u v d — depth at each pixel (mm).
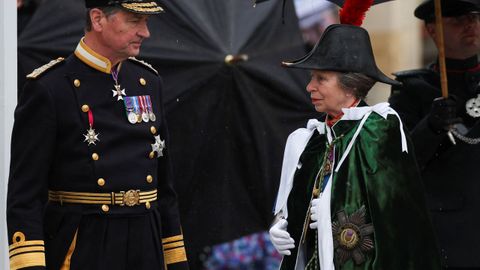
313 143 17516
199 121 21969
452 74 19500
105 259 16250
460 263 18750
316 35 30688
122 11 16172
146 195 16656
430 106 19344
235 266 27141
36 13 21938
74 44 21609
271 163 22609
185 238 22297
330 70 16672
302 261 17500
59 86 16266
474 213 18828
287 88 22672
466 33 19297
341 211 16625
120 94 16641
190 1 22078
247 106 22281
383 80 16750
